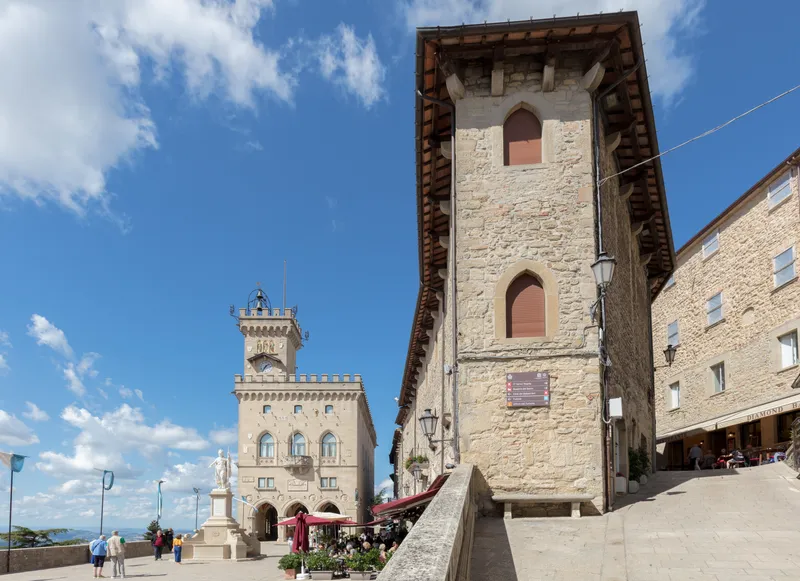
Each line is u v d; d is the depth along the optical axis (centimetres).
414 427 4072
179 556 3403
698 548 1100
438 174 1906
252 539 3953
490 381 1532
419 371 3759
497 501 1447
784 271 2780
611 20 1498
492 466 1488
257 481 6738
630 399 1944
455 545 768
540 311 1569
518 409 1509
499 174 1625
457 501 1000
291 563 2488
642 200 2130
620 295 1873
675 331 3819
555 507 1455
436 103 1684
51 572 2730
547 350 1529
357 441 6838
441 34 1534
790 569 957
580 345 1521
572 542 1196
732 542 1128
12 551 2728
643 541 1170
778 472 1916
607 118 1805
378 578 590
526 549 1158
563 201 1593
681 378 3706
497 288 1574
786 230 2775
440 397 2417
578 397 1495
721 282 3306
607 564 1039
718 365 3344
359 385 6900
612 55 1588
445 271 2212
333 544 2942
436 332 2705
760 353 2941
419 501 1639
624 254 2003
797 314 2680
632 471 1797
